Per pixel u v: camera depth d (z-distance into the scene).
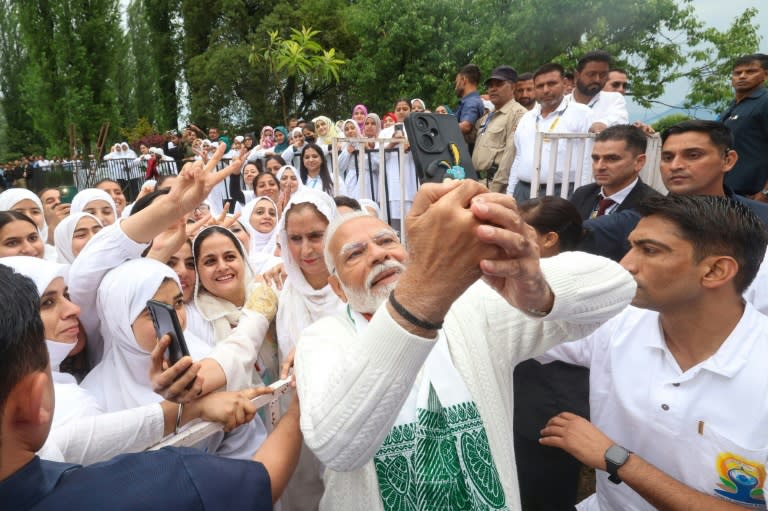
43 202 5.23
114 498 0.94
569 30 14.32
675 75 14.48
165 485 0.99
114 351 2.06
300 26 25.39
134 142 21.52
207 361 1.87
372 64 17.73
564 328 1.51
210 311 2.45
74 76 27.44
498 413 1.48
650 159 4.60
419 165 1.62
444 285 0.99
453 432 1.43
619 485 1.78
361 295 1.60
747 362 1.51
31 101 27.92
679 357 1.63
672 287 1.53
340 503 1.40
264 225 4.89
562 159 4.67
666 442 1.61
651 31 14.27
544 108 4.95
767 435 1.46
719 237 1.48
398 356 1.03
